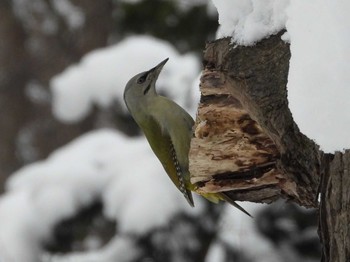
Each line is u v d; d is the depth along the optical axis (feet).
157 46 53.98
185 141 32.58
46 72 82.48
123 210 44.24
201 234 44.32
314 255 44.78
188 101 46.65
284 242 44.62
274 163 21.57
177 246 44.14
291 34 17.06
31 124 83.56
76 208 46.06
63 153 49.03
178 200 43.88
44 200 46.57
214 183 22.39
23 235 46.37
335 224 17.08
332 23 15.85
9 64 83.56
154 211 43.65
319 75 16.08
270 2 18.97
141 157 46.14
